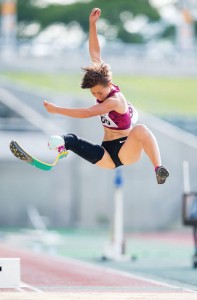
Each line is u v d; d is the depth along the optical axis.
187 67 86.56
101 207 73.69
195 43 111.12
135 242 58.16
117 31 134.12
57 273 34.00
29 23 131.62
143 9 134.62
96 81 19.69
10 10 89.50
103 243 56.62
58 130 73.06
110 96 19.95
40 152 72.12
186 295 23.66
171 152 73.75
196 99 83.69
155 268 37.69
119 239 42.22
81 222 73.38
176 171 73.56
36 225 71.06
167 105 81.62
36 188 73.00
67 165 73.62
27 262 39.38
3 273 25.19
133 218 72.81
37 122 73.12
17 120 73.00
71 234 66.25
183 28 98.75
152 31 137.00
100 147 20.42
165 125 75.38
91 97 76.25
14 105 73.50
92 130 72.81
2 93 73.94
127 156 20.27
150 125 74.25
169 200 73.38
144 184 73.06
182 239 61.75
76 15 132.12
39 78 80.31
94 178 73.69
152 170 73.19
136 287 28.81
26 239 59.44
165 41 136.38
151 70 86.44
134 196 72.88
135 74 86.31
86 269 36.34
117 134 20.39
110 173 73.81
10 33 88.12
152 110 80.31
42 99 73.81
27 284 29.34
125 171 72.94
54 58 82.00
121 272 35.25
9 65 81.19
